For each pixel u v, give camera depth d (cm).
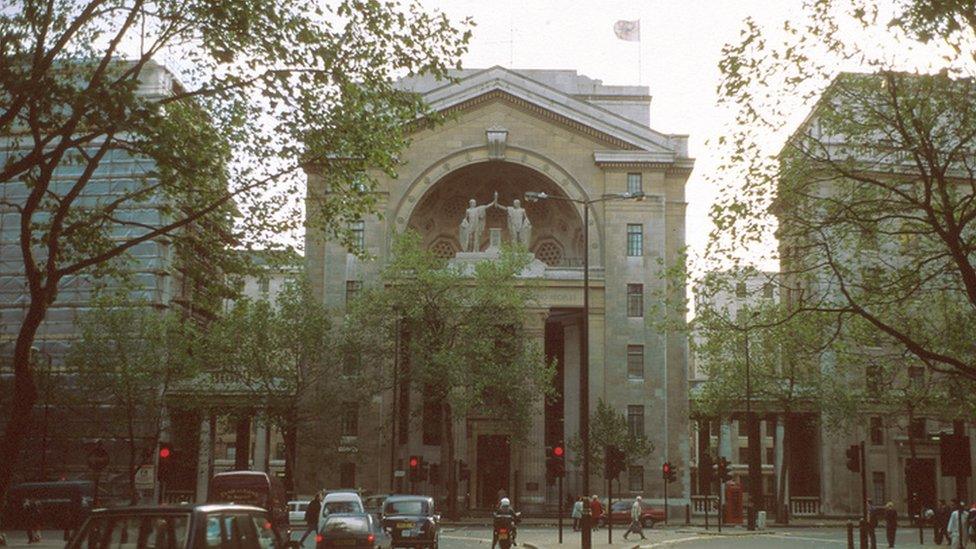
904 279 2542
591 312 6900
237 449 7294
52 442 6172
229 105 2166
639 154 7031
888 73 2234
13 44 1852
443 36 2138
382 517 3350
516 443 6203
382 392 6819
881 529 5766
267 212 2275
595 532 5172
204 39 2052
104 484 6106
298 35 2038
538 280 6719
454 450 6975
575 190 7069
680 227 7125
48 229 2322
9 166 1831
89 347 5462
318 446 6203
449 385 6031
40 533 4459
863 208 2500
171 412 6262
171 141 1936
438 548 3741
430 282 6134
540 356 6188
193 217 2106
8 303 6194
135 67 1978
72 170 6147
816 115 2436
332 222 2347
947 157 2395
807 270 2622
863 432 6975
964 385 3600
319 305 6078
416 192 7056
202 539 1281
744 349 6044
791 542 4391
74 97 1769
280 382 6134
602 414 6469
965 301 3325
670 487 6794
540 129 7125
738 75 2353
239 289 2494
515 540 4069
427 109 2228
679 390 6919
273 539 1462
